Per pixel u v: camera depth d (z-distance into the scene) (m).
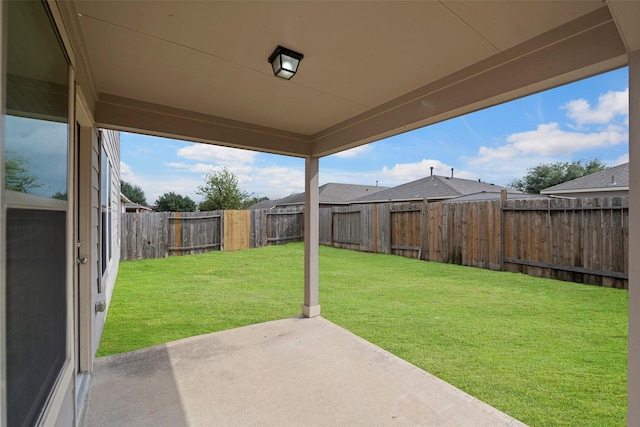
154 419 2.01
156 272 6.80
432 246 7.78
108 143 4.39
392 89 2.47
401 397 2.25
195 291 5.27
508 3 1.48
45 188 1.12
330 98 2.66
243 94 2.57
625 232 4.82
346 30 1.70
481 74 2.03
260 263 7.94
